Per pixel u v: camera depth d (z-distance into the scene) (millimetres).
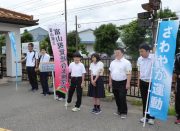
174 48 3904
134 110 5270
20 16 9125
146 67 4328
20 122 4543
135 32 18453
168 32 3969
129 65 4617
